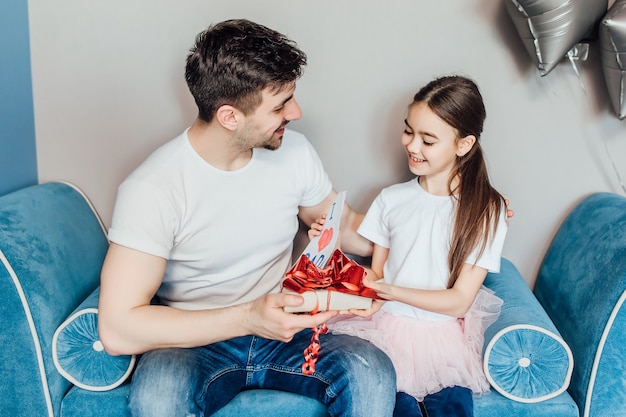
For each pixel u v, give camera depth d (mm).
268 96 1322
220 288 1506
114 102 1824
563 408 1424
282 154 1534
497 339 1408
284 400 1411
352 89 1792
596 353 1427
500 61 1738
